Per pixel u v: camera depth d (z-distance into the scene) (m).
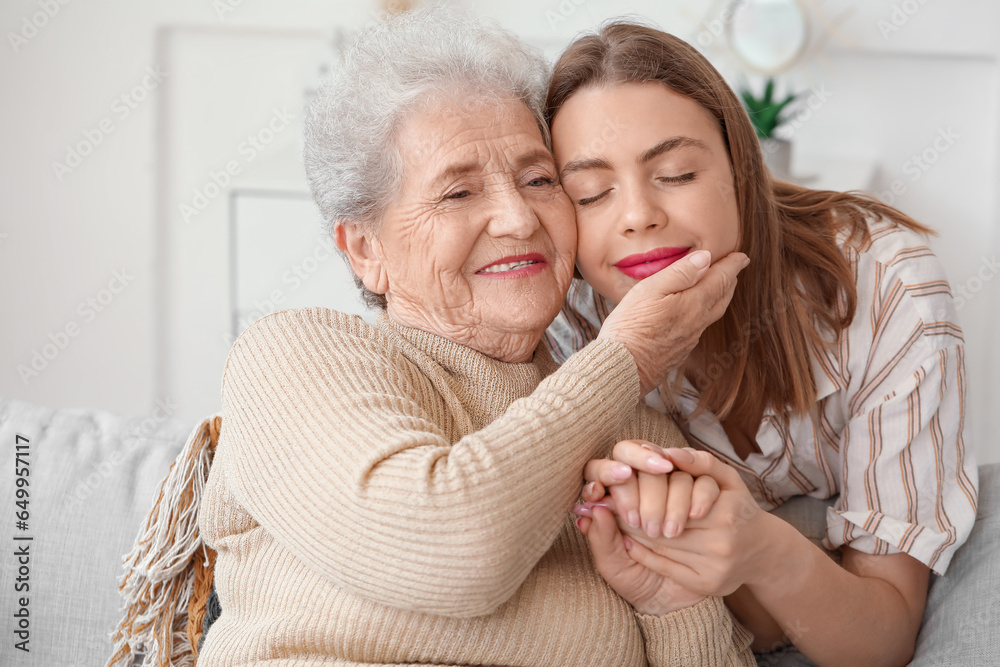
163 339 3.53
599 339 1.00
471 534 0.84
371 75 1.04
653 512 0.91
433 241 1.03
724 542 0.94
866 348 1.22
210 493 1.10
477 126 1.03
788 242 1.23
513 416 0.91
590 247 1.12
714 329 1.25
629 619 1.00
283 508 0.92
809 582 1.03
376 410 0.93
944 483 1.19
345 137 1.05
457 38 1.06
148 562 1.22
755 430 1.31
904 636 1.14
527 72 1.09
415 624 0.93
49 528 1.40
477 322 1.07
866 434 1.21
